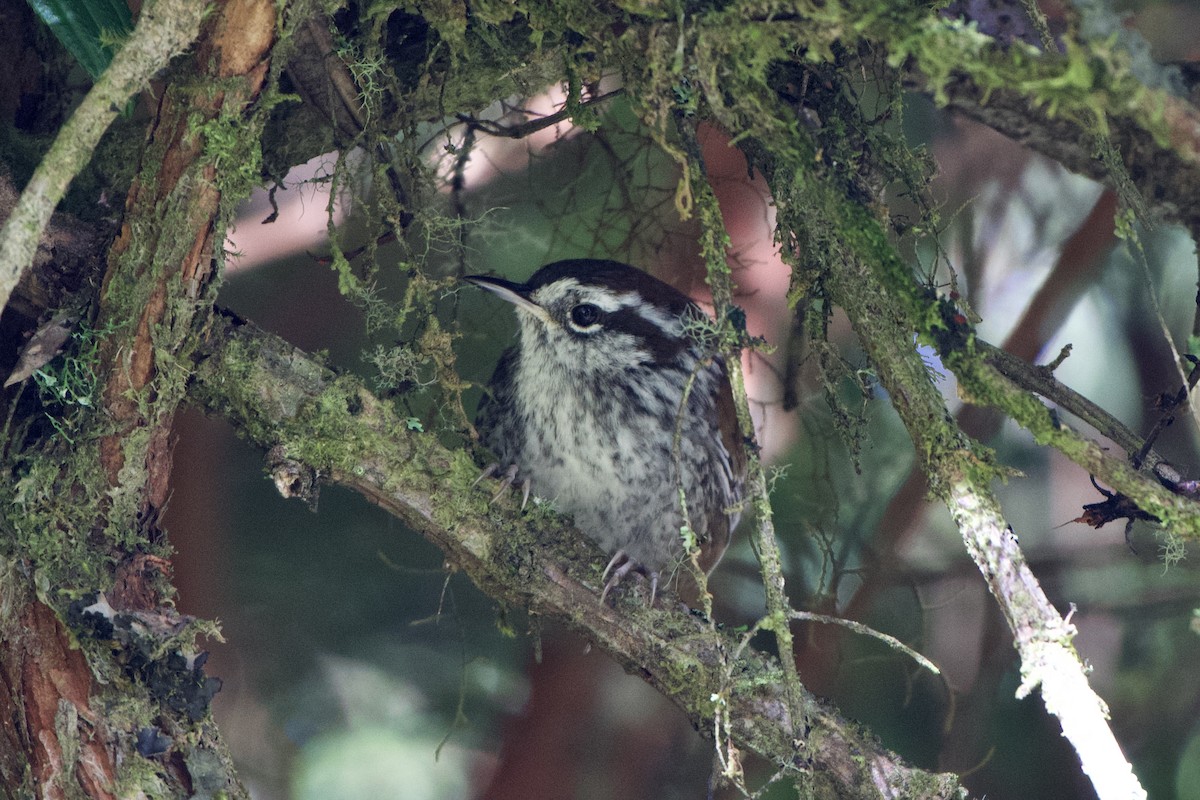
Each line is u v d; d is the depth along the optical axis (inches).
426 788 434.3
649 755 438.6
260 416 274.4
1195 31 434.0
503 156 426.9
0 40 293.3
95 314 250.5
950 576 431.2
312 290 431.2
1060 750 409.1
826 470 408.5
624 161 403.2
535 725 431.2
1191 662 432.8
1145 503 222.7
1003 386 226.1
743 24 224.5
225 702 428.1
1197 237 310.0
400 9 303.4
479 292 430.9
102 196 292.2
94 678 235.0
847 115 280.7
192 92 231.5
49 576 238.4
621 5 234.2
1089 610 439.5
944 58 199.6
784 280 433.4
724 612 438.3
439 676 441.4
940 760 390.0
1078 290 448.8
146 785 234.4
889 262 232.4
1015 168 467.5
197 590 413.7
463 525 287.6
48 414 250.4
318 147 316.5
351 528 439.2
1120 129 308.8
